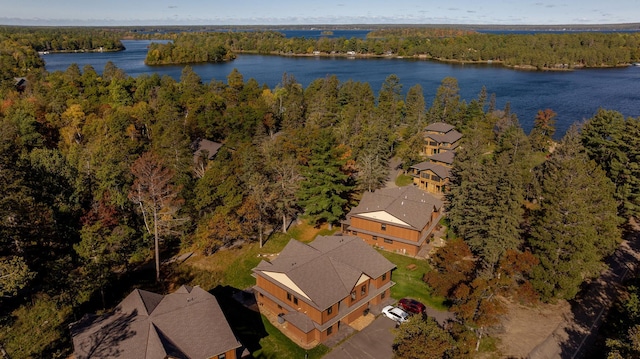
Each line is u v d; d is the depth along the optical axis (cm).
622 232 5859
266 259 5000
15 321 3806
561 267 4044
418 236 5072
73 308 3975
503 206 4559
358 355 3491
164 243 5431
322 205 5531
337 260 4022
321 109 10969
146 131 9100
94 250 4028
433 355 2862
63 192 5322
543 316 4038
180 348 2902
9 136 7081
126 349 2795
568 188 4334
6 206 4022
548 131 10369
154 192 4838
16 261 3091
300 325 3584
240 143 7869
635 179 5875
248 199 5131
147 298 3325
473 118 10488
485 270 3950
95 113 9619
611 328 3869
